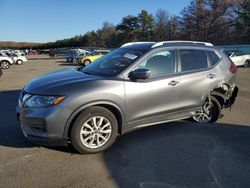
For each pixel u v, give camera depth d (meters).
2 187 3.49
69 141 4.34
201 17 62.41
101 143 4.48
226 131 5.62
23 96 4.39
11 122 5.96
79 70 5.34
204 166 4.13
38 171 3.89
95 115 4.33
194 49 5.61
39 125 4.11
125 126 4.70
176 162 4.23
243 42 56.69
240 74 18.33
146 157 4.38
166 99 5.03
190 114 5.51
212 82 5.66
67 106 4.09
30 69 22.89
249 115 6.92
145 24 88.69
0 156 4.30
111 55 5.44
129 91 4.57
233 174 3.93
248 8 56.62
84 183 3.62
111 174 3.86
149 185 3.61
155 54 5.02
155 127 5.72
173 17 72.25
